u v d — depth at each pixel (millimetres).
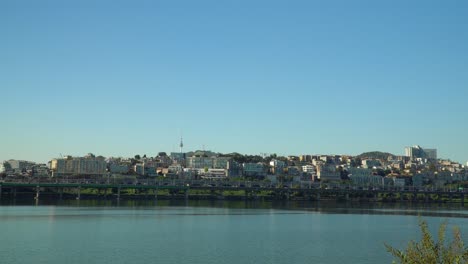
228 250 115812
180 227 158625
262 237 139000
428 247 43219
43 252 107750
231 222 177875
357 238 140000
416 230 161250
